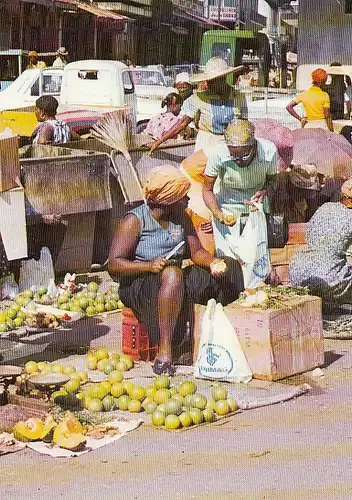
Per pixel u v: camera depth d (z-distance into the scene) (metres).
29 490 5.44
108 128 9.99
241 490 5.46
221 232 8.05
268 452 5.98
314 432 6.29
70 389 6.72
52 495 5.39
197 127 9.87
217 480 5.59
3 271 9.11
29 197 9.01
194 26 51.81
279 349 7.13
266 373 7.07
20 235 8.27
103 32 39.41
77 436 6.00
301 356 7.32
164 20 46.31
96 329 8.48
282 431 6.30
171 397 6.58
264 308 7.11
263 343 7.05
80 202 9.44
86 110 16.00
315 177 9.91
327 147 10.32
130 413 6.55
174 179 7.16
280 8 52.62
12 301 9.06
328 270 8.43
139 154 10.34
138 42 44.47
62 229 9.52
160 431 6.27
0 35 30.03
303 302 7.32
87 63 17.81
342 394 6.97
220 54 30.45
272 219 8.91
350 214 8.45
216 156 7.85
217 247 8.05
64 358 7.64
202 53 30.55
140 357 7.51
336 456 5.94
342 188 8.58
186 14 49.31
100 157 9.62
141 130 18.55
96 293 9.19
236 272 7.68
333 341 8.24
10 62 22.61
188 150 10.84
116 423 6.35
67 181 9.33
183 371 7.20
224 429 6.31
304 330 7.33
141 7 42.94
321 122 12.91
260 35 30.92
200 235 8.15
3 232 8.20
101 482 5.54
